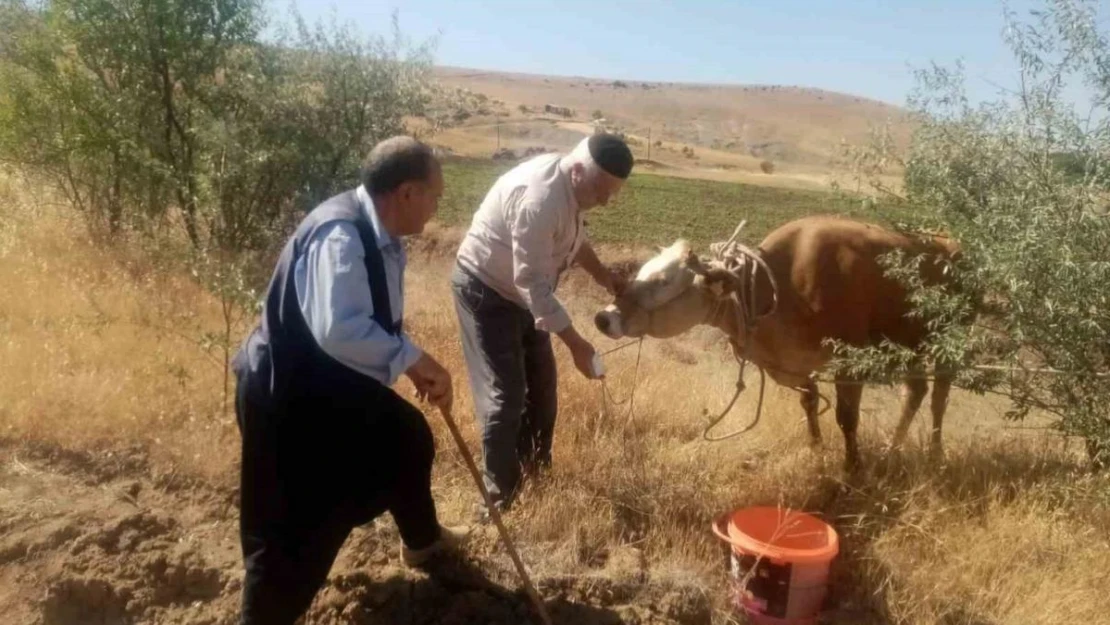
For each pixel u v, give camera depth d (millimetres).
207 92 10609
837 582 4555
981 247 5066
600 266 5043
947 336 5035
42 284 7777
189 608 4121
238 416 3615
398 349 3322
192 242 9242
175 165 10586
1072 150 5242
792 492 5211
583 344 4480
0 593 4086
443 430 5594
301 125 10812
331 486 3627
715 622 4215
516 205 4457
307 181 10680
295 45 11117
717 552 4609
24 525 4422
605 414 6078
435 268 15297
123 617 4066
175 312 7551
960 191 5465
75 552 4270
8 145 10961
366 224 3439
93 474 4953
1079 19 5090
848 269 5320
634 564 4398
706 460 5609
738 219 28703
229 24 10688
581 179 4410
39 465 4969
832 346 5363
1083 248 4883
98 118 10578
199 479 4980
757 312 5211
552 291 4531
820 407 6668
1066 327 4906
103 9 10242
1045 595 4367
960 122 5586
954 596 4410
